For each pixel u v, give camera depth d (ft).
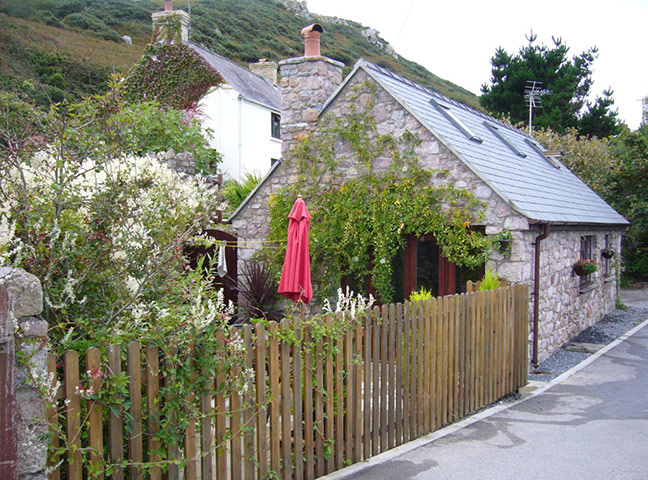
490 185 29.99
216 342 12.68
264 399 13.94
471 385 22.65
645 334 40.40
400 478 16.22
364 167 34.50
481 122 46.83
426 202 31.83
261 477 14.03
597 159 75.00
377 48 211.61
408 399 19.19
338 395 16.30
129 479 11.25
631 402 24.54
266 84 94.63
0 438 8.64
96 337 11.72
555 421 21.89
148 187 15.29
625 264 70.03
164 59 71.10
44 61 70.33
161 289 14.42
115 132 16.07
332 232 35.09
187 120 45.16
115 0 131.34
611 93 101.24
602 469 17.25
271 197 37.11
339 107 35.37
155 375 11.67
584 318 42.09
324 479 15.84
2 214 12.25
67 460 10.32
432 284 32.81
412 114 32.58
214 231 37.22
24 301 9.30
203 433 12.72
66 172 13.75
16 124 15.51
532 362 31.14
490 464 17.47
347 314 16.84
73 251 13.28
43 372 9.47
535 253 31.17
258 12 186.70
